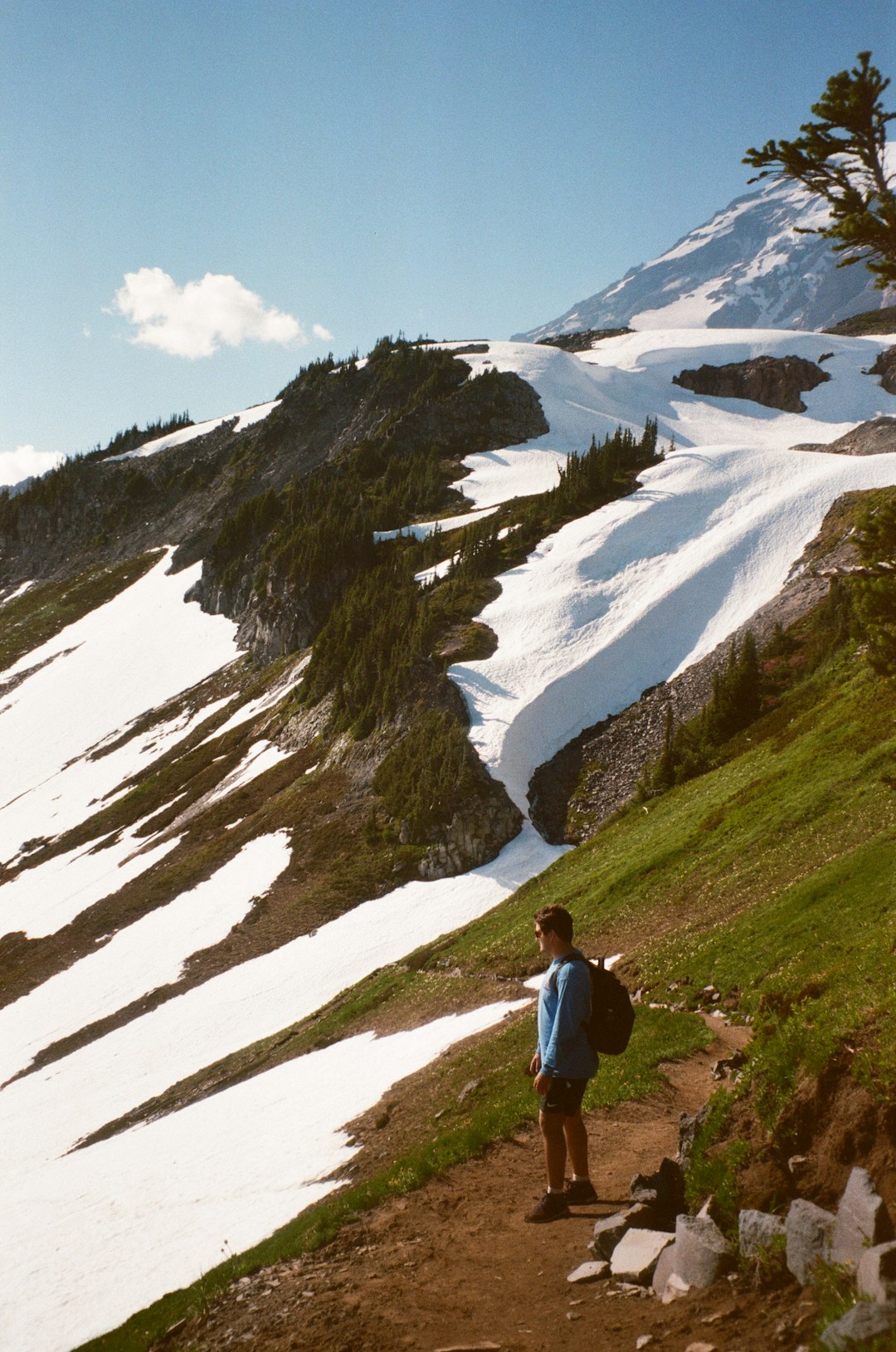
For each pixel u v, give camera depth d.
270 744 117.94
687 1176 8.67
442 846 80.44
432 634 116.56
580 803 85.56
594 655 104.06
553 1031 9.44
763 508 126.56
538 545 137.75
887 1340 4.71
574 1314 7.10
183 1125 42.44
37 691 177.25
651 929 38.34
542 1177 11.89
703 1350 5.89
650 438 165.12
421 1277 8.85
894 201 12.59
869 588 20.25
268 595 159.12
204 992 69.56
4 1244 32.62
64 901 99.31
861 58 12.39
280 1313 9.13
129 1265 23.91
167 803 116.38
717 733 79.31
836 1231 6.05
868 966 9.29
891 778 31.52
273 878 84.75
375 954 67.12
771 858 36.75
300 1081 42.19
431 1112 24.42
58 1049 68.31
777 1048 8.62
